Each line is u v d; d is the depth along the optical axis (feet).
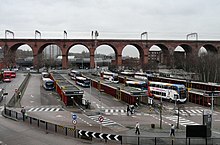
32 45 497.87
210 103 211.00
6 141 107.14
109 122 151.64
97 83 307.78
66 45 505.66
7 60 499.10
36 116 164.55
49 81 289.53
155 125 144.56
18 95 233.14
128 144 103.71
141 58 549.13
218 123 152.15
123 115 173.17
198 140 106.22
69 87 225.76
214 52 565.53
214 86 230.89
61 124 142.72
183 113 183.62
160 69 551.18
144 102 208.85
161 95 241.76
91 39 510.99
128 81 289.12
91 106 204.13
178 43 539.70
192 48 543.80
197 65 445.37
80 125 142.20
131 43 524.93
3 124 135.85
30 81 373.61
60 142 105.09
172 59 547.08
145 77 337.11
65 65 508.53
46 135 115.44
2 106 197.98
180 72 482.28
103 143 104.53
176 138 107.04
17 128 127.44
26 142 105.50
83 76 371.56
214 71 394.93
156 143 104.42
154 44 532.73
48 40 500.74
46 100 227.40
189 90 237.45
